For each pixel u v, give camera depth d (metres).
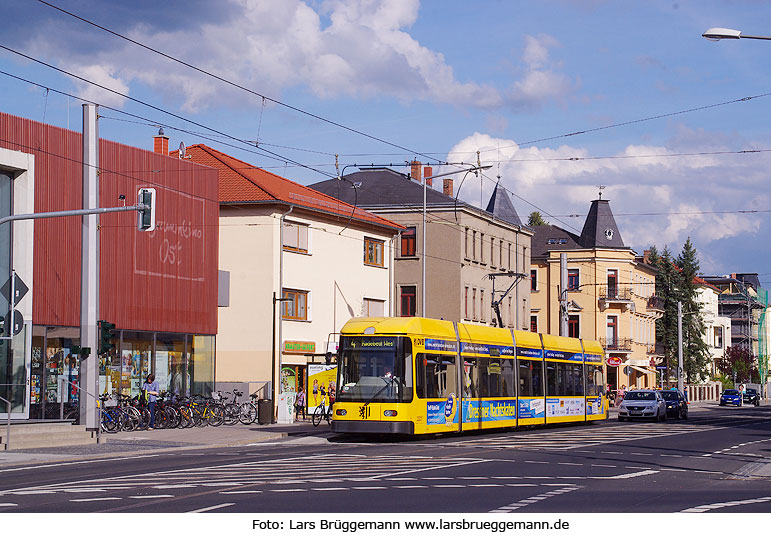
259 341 48.84
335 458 24.53
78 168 36.44
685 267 114.44
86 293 33.03
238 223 49.59
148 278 40.41
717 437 38.22
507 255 79.19
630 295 95.75
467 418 35.28
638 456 27.00
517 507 14.68
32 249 34.22
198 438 33.66
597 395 48.28
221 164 51.88
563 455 26.56
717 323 135.38
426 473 20.38
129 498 15.45
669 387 109.56
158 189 41.09
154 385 38.44
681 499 16.27
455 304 68.06
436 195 70.44
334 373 44.75
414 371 32.19
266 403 43.38
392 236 60.19
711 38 23.77
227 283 47.12
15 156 33.62
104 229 38.00
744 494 17.27
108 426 36.12
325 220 53.34
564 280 60.25
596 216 96.31
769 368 162.00
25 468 22.94
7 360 33.12
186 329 42.62
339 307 54.41
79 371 35.16
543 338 42.72
